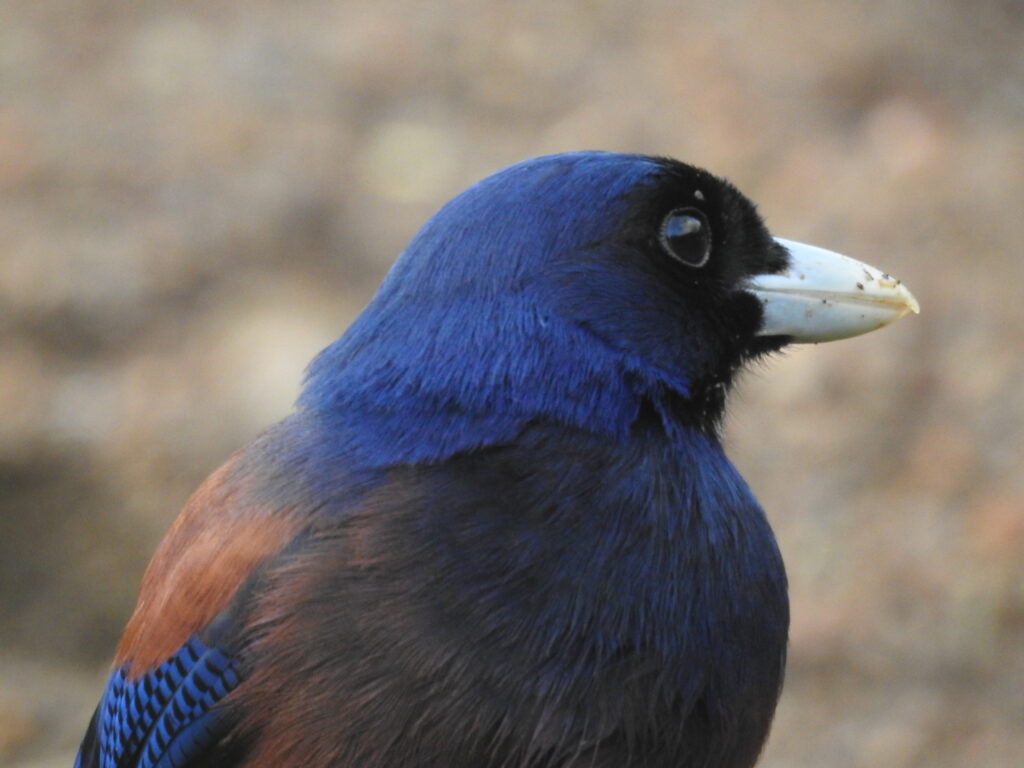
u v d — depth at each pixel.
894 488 13.79
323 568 5.29
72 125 20.28
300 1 22.58
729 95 18.66
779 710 12.07
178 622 5.73
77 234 18.31
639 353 5.78
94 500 14.89
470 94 20.09
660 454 5.66
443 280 5.73
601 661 5.22
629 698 5.25
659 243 5.93
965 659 12.21
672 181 6.00
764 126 18.08
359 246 17.83
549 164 5.93
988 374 14.48
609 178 5.90
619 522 5.40
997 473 13.62
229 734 5.49
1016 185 16.52
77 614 14.34
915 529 13.32
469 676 5.11
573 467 5.46
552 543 5.28
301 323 16.61
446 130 19.50
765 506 13.94
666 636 5.34
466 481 5.36
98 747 6.59
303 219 18.31
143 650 5.99
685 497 5.60
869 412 14.48
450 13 21.61
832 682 12.26
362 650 5.15
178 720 5.73
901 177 16.83
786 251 6.48
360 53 21.08
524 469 5.41
